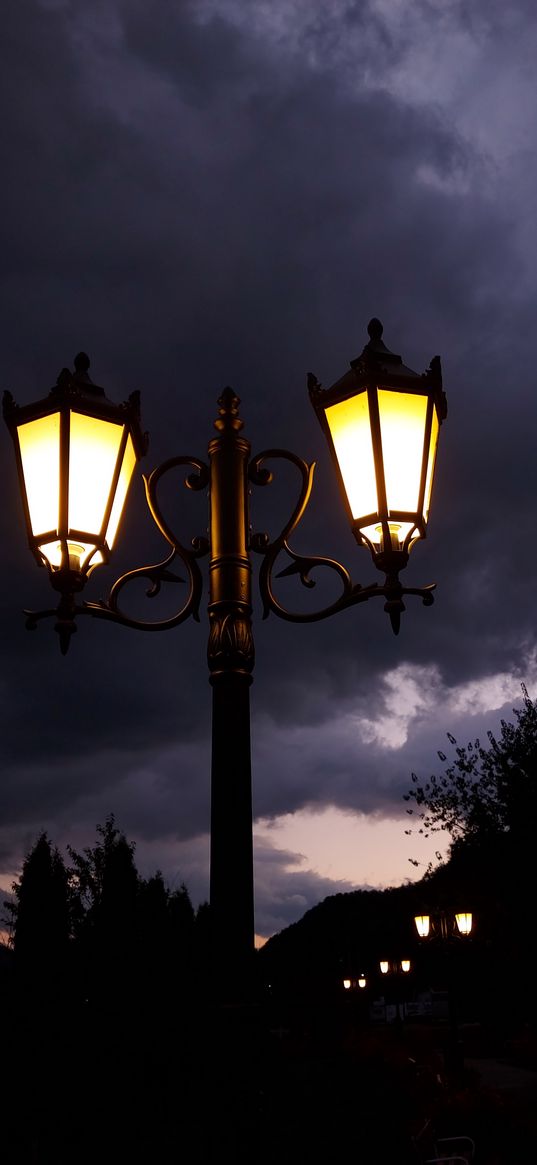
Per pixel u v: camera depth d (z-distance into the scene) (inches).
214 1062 106.0
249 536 137.7
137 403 144.4
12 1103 391.5
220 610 129.5
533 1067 954.1
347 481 140.8
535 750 769.6
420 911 817.5
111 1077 395.2
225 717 123.4
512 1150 421.7
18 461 142.3
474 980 958.4
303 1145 456.4
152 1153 329.7
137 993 419.5
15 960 464.8
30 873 515.2
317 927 2174.0
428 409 140.0
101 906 489.7
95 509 138.4
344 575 137.9
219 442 138.9
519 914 749.9
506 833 768.3
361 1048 825.5
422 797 804.6
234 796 118.6
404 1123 500.7
